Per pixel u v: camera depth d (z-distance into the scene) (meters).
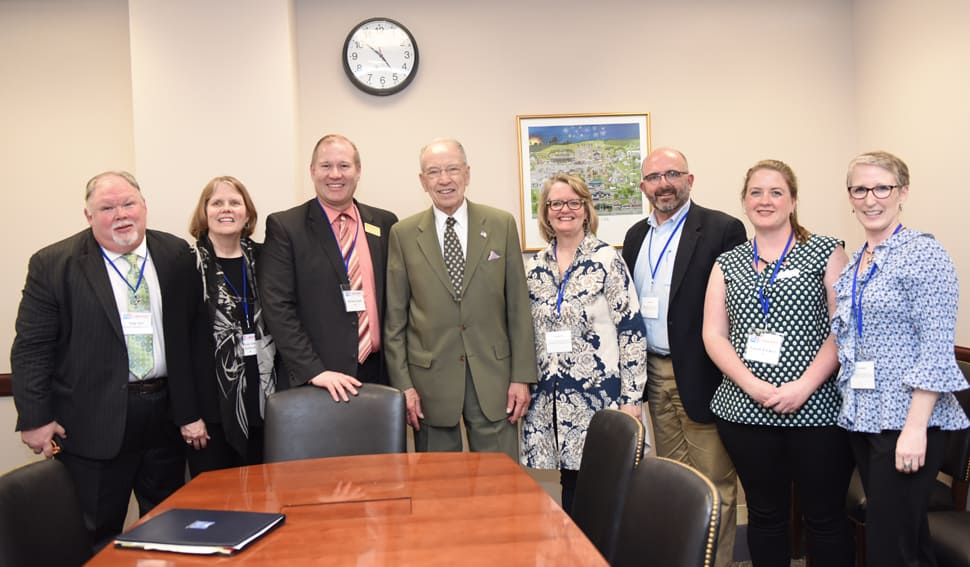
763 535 2.42
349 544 1.42
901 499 2.03
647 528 1.46
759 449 2.37
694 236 2.76
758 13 3.87
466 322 2.68
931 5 3.26
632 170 3.81
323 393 2.40
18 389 2.45
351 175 2.79
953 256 3.19
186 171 3.32
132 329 2.54
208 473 1.98
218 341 2.70
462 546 1.39
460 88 3.74
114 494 2.60
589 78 3.81
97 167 3.59
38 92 3.57
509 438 2.72
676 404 2.83
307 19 3.63
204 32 3.33
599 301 2.66
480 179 3.76
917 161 3.41
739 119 3.87
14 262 3.56
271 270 2.71
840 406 2.27
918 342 2.03
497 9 3.76
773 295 2.32
